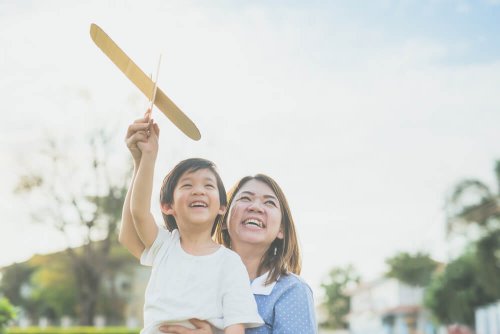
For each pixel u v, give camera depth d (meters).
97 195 25.42
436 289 33.03
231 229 3.25
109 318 46.78
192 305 2.57
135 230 2.78
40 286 49.69
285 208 3.32
